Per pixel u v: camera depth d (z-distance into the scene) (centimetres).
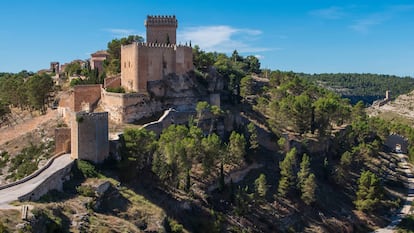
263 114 16338
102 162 9050
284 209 11594
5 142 12325
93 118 8881
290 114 15862
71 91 14225
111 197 8144
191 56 14412
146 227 7794
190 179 10825
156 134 11856
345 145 16650
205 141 10988
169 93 13488
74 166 8569
